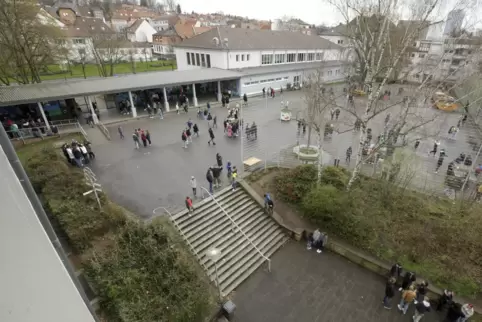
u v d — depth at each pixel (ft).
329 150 63.77
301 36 146.82
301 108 93.15
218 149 61.98
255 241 41.63
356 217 41.27
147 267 31.35
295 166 54.13
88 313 6.63
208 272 35.47
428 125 64.80
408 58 59.21
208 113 78.84
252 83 112.47
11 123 66.03
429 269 35.73
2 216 4.50
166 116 85.05
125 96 89.56
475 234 37.60
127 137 68.33
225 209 44.19
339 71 151.33
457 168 51.42
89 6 289.33
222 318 31.07
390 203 44.04
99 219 35.12
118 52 167.32
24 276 4.99
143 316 26.96
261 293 34.50
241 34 121.60
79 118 79.51
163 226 35.32
